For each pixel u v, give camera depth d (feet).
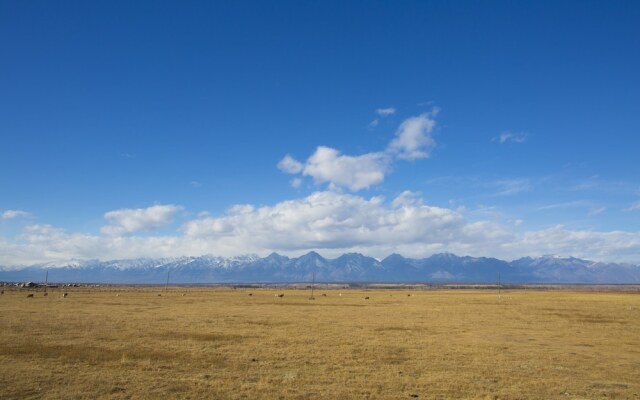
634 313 222.28
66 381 69.97
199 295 434.30
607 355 103.86
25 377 72.18
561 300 350.64
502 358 97.96
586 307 265.13
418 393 67.05
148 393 63.67
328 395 64.49
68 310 210.79
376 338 127.44
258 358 93.56
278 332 138.21
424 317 198.39
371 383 72.54
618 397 66.33
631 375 82.02
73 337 119.34
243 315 198.18
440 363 91.35
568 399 64.85
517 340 127.65
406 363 91.15
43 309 215.51
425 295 479.82
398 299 375.25
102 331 132.57
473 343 120.26
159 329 139.85
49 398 60.49
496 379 77.46
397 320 182.91
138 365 83.87
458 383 73.56
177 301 311.68
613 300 348.18
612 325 169.07
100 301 294.05
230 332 136.26
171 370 80.23
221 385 69.00
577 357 100.42
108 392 63.87
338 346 111.86
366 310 239.71
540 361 94.89
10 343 107.76
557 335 139.64
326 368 84.58
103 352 96.63
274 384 70.74
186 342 113.50
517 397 65.41
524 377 79.15
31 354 93.25
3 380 69.92
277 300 344.49
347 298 393.29
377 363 90.58
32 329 134.21
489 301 338.34
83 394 62.49
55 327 140.15
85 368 80.38
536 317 200.34
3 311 199.72
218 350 102.47
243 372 79.46
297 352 101.71
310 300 351.25
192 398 61.62
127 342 112.47
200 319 175.52
